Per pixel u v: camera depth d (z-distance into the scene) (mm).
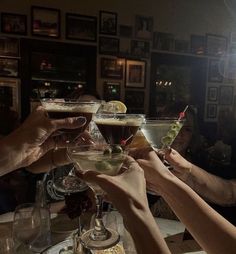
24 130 948
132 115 955
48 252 999
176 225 1277
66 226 1250
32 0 3557
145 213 553
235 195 1373
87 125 960
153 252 512
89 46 3881
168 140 1024
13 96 3607
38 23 3607
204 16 4551
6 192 1948
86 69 3973
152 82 4289
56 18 3684
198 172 1340
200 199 771
